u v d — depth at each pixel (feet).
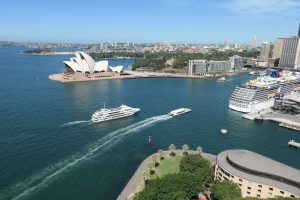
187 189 369.50
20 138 592.19
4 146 550.36
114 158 523.70
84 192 410.93
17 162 490.49
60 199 393.09
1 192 403.95
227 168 408.26
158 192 350.64
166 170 463.83
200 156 477.36
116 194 407.64
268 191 370.73
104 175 460.55
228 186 368.89
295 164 532.73
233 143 625.00
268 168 393.91
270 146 616.80
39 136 608.60
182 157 517.55
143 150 565.53
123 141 608.60
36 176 449.06
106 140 610.24
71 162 500.33
